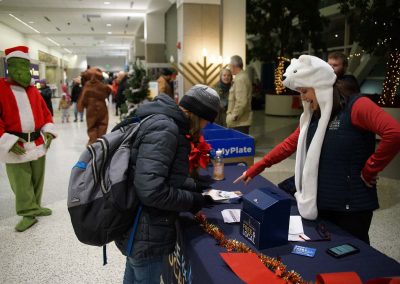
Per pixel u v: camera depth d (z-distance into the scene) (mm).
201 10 6852
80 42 20203
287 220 1352
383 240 2814
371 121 1425
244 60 7043
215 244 1364
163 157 1268
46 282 2326
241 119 4910
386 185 4168
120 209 1304
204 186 1978
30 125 2982
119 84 11117
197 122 1449
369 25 7680
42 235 3002
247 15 10781
